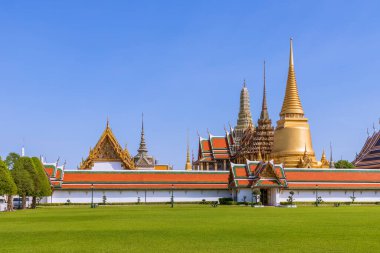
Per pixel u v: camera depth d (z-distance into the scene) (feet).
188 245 108.78
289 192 432.25
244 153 581.12
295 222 176.65
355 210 292.61
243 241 115.44
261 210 291.58
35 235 132.36
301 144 559.38
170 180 441.27
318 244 109.50
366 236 125.49
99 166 489.67
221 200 425.69
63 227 158.40
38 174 361.51
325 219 195.11
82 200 426.51
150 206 385.70
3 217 220.64
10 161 330.13
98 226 161.27
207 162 636.48
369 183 447.42
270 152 577.84
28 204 391.86
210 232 137.28
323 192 439.63
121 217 213.66
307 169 448.24
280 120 581.53
